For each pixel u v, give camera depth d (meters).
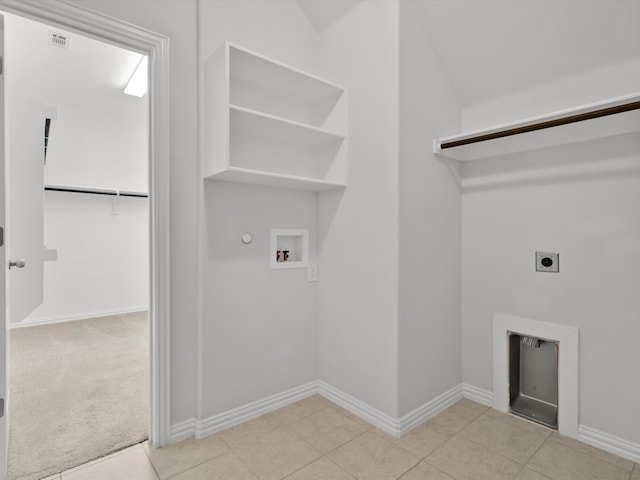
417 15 1.91
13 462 1.57
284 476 1.50
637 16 1.45
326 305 2.24
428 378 2.00
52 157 3.91
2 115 1.38
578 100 1.73
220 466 1.56
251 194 1.97
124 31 1.53
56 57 2.92
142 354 2.94
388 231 1.85
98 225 4.18
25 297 1.95
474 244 2.18
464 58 1.97
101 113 4.18
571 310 1.81
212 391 1.83
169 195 1.67
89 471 1.52
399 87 1.79
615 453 1.66
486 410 2.07
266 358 2.05
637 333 1.62
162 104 1.63
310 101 2.24
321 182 1.95
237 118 1.74
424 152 1.96
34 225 1.98
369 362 1.96
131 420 1.92
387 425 1.84
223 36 1.84
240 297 1.93
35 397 2.18
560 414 1.84
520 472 1.53
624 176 1.65
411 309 1.89
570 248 1.81
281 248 2.21
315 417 1.99
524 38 1.74
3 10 1.32
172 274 1.70
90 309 4.14
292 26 2.14
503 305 2.06
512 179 2.02
